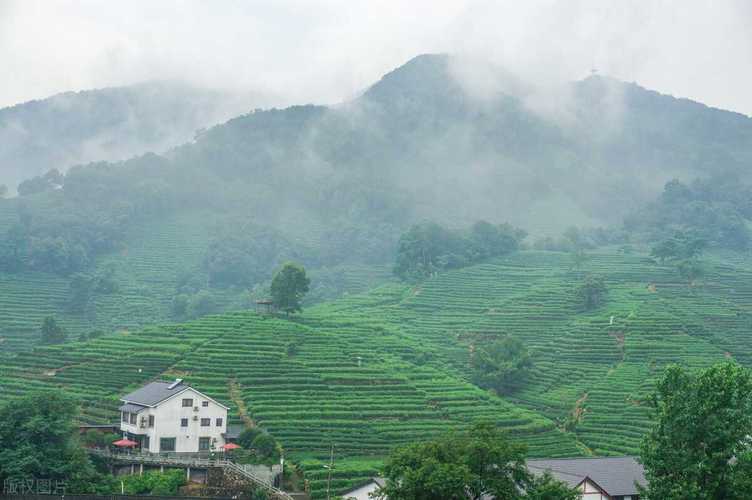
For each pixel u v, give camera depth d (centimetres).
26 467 11488
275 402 16925
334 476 13450
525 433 17175
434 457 8981
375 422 16525
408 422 16750
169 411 14075
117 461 13012
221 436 14450
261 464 13350
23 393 17412
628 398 19262
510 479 9156
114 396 16888
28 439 11856
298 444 15112
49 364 19062
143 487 12250
